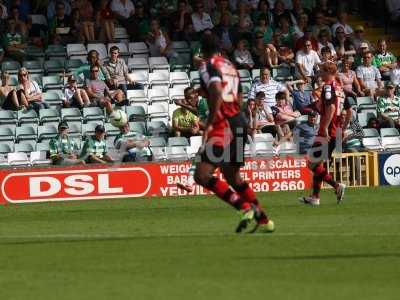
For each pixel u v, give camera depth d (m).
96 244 34.69
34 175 56.88
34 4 74.56
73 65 70.94
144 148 60.78
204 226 40.22
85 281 27.41
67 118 66.38
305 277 27.41
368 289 25.59
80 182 57.22
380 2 82.00
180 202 53.22
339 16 77.00
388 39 80.69
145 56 73.38
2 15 72.88
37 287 26.73
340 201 50.50
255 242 34.09
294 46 73.75
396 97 69.81
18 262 31.03
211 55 35.16
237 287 26.12
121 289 26.16
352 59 72.56
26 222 44.50
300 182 60.03
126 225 41.62
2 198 56.50
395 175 61.91
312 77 70.81
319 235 35.75
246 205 35.62
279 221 41.50
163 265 29.72
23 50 71.56
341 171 61.41
